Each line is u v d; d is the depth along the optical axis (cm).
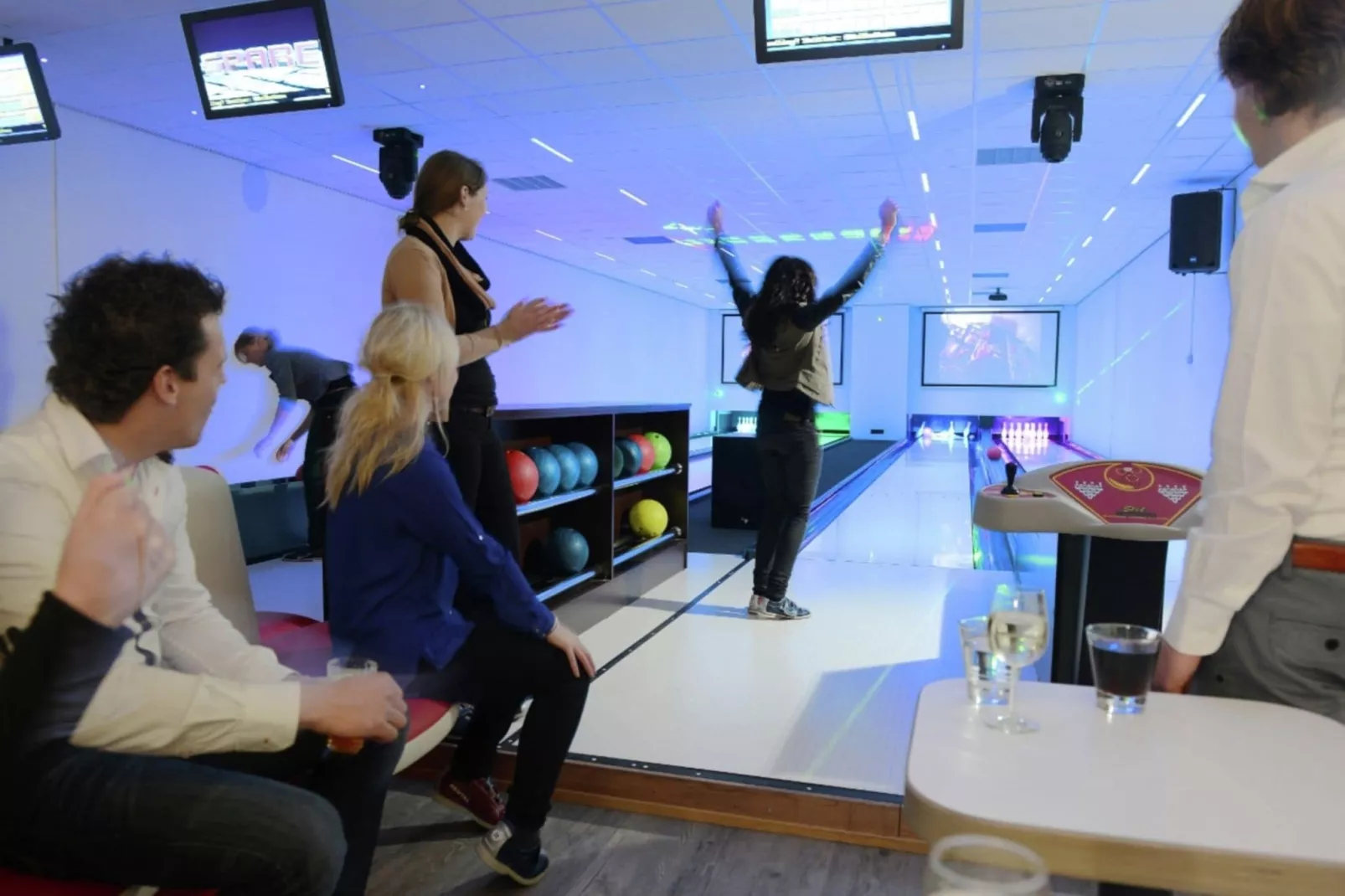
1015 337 1652
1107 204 773
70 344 103
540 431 355
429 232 207
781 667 296
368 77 468
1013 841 67
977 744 81
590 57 441
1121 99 495
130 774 102
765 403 353
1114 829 66
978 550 543
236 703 109
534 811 169
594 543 363
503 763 214
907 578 443
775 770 212
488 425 219
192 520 164
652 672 288
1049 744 81
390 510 154
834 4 293
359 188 694
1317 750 80
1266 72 95
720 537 568
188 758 118
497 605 162
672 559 438
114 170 521
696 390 1770
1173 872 65
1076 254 1060
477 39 418
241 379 606
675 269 1210
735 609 374
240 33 346
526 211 821
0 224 461
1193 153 606
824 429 1734
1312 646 93
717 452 599
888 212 358
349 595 159
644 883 174
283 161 613
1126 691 88
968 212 812
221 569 168
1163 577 207
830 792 196
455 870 177
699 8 385
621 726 241
